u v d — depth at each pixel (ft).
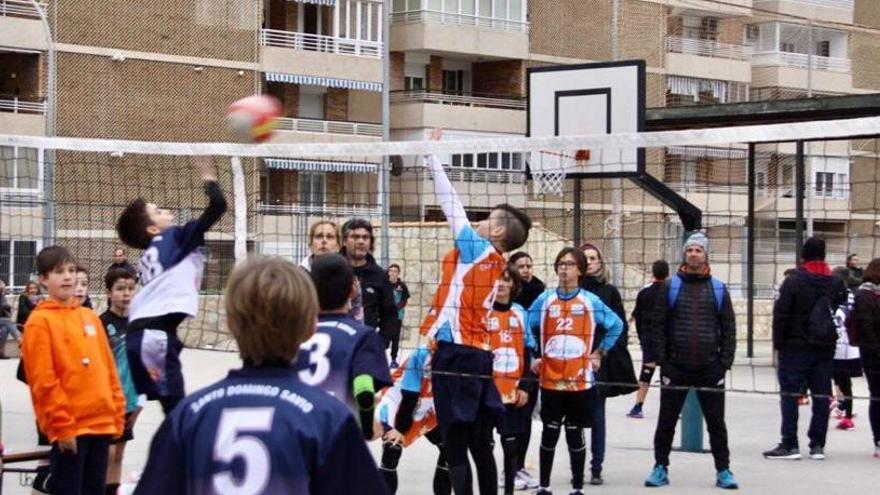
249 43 138.31
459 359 28.91
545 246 90.48
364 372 20.31
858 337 44.14
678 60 176.45
